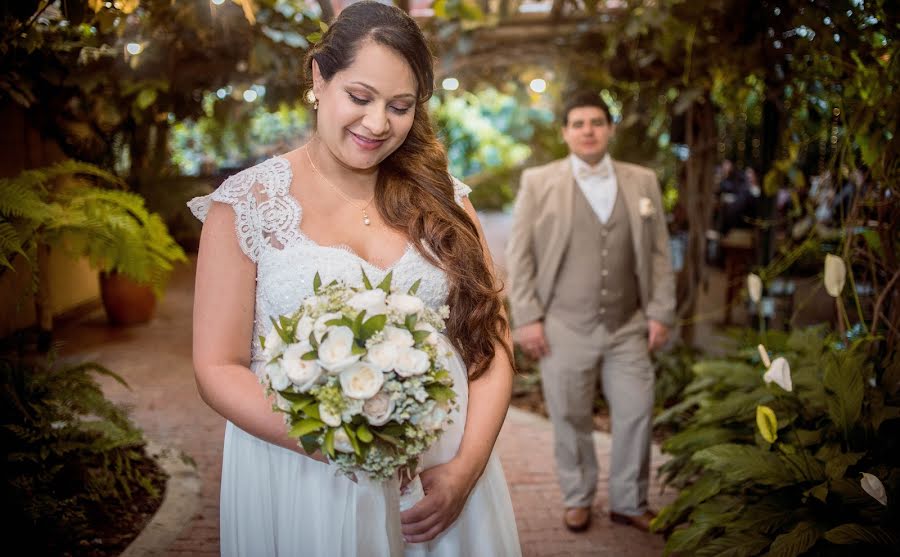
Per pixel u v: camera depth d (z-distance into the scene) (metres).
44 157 6.44
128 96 5.23
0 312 5.07
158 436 4.45
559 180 3.60
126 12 3.23
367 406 1.42
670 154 6.55
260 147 11.70
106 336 6.72
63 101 5.37
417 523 1.62
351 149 1.64
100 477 3.36
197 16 4.20
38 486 3.08
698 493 3.03
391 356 1.43
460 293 1.82
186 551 3.11
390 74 1.58
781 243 5.74
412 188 1.84
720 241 7.47
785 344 3.99
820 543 2.49
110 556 3.02
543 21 5.64
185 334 6.83
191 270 9.95
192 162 11.84
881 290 3.46
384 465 1.47
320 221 1.75
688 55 4.48
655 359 5.66
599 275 3.51
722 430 3.38
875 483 2.26
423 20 5.29
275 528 1.80
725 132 6.09
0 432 3.18
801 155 4.83
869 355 3.25
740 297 6.43
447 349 1.79
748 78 4.84
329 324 1.44
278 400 1.47
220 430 4.59
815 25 3.26
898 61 2.91
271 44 4.63
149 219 3.93
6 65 3.52
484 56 5.71
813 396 3.11
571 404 3.56
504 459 4.38
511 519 1.95
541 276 3.61
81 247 3.56
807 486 2.71
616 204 3.53
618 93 5.85
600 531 3.55
